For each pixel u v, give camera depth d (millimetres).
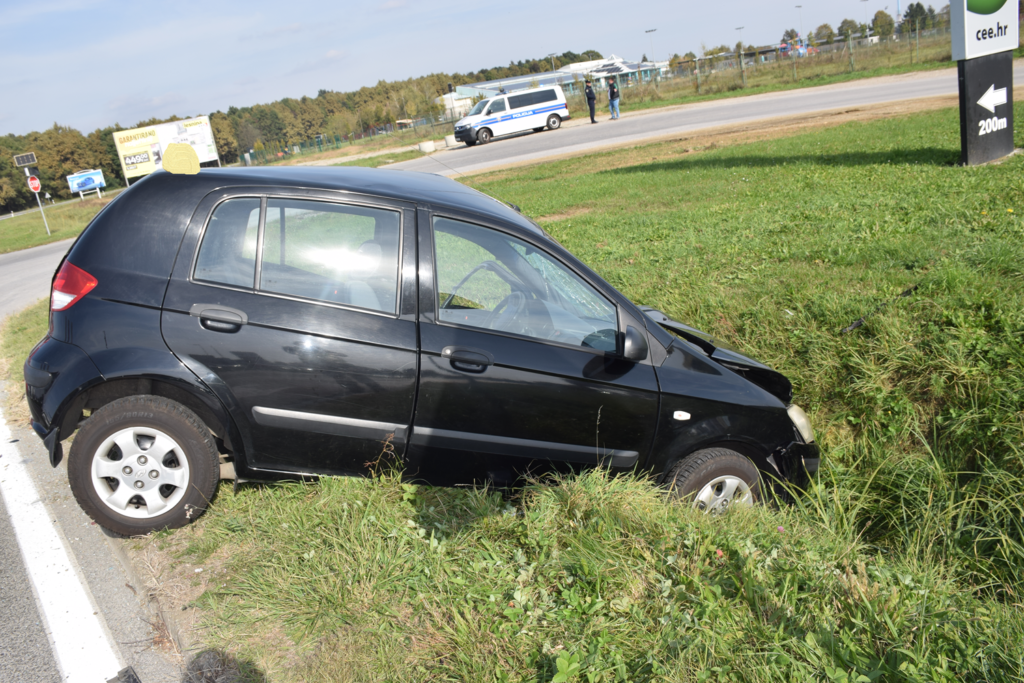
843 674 2340
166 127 50219
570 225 11609
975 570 3637
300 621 2752
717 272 7758
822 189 11766
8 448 5031
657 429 3689
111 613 3025
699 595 2830
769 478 4039
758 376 4059
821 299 6266
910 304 5883
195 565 3119
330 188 3445
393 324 3354
